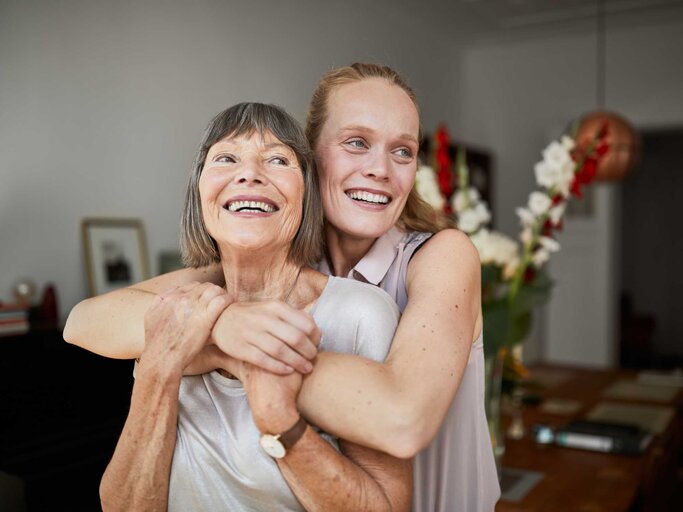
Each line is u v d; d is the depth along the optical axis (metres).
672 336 8.98
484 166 5.66
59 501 2.20
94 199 2.89
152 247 3.14
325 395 0.75
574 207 5.68
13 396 2.19
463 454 1.08
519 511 1.65
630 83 5.31
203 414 0.89
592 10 4.80
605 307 5.58
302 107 4.02
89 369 2.40
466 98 5.93
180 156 3.27
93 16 2.87
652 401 2.88
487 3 4.61
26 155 2.64
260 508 0.85
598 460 2.05
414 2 4.57
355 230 1.05
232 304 0.80
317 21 4.12
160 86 3.17
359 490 0.77
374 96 1.03
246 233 0.84
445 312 0.86
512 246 1.75
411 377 0.77
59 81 2.74
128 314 0.92
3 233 2.57
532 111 5.68
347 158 1.04
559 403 2.84
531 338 5.63
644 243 9.14
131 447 0.86
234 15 3.55
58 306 2.75
